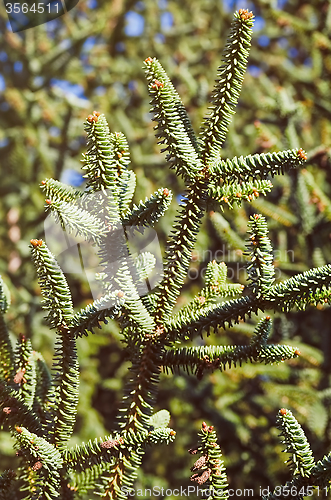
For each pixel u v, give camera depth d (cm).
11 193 491
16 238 477
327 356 318
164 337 138
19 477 143
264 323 136
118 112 471
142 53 568
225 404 348
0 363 153
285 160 131
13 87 471
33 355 160
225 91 136
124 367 426
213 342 348
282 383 336
